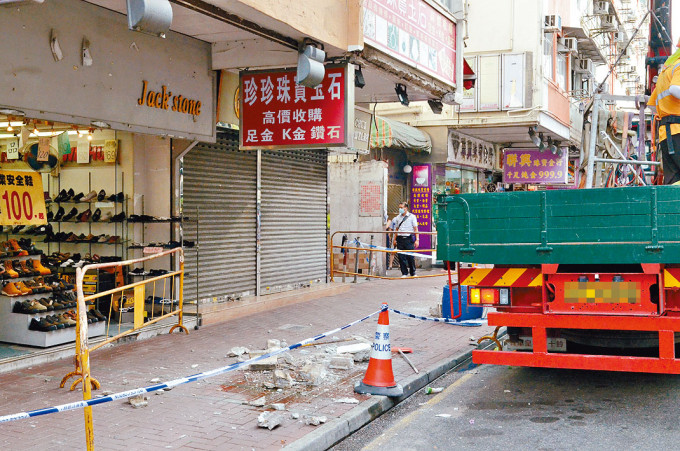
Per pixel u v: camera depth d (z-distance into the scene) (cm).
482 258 671
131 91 851
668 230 601
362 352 817
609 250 622
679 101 878
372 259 1872
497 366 841
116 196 1011
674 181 898
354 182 1956
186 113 954
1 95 681
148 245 995
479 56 2067
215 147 1139
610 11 3002
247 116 973
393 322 1094
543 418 612
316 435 534
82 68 777
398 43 1088
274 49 950
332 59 946
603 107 1253
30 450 498
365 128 1508
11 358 748
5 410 594
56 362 785
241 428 554
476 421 609
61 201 1034
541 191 646
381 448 543
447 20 1329
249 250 1241
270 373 742
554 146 2345
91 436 447
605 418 606
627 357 617
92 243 1038
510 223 661
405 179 2188
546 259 643
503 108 2045
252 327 1022
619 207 618
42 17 723
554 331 679
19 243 880
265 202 1291
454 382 761
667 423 588
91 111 791
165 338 929
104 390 663
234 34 937
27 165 903
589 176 1053
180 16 834
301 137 949
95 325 870
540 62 2036
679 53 886
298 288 1404
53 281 905
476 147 2408
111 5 795
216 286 1154
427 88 1252
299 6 809
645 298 617
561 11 2316
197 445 513
